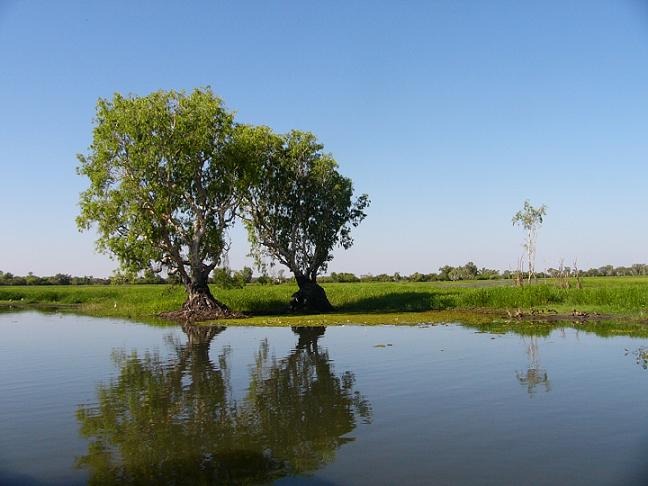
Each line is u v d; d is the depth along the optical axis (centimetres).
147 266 4241
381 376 1827
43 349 2692
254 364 2144
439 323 3497
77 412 1457
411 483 946
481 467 1009
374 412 1383
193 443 1179
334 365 2059
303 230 4931
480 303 4575
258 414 1392
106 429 1295
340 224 4981
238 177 4400
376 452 1096
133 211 4003
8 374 2022
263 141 4706
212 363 2195
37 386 1802
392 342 2645
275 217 4822
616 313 3678
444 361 2075
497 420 1291
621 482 931
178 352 2534
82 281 13350
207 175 4384
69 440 1217
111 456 1111
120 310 5503
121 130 4112
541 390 1576
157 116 4097
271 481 968
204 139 4128
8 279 12912
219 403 1520
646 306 3712
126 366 2177
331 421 1312
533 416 1318
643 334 2717
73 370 2098
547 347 2364
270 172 4762
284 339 2914
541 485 928
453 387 1634
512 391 1571
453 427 1244
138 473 1019
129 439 1216
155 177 4153
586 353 2184
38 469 1047
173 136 4162
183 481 977
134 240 4075
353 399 1522
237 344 2758
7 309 6047
